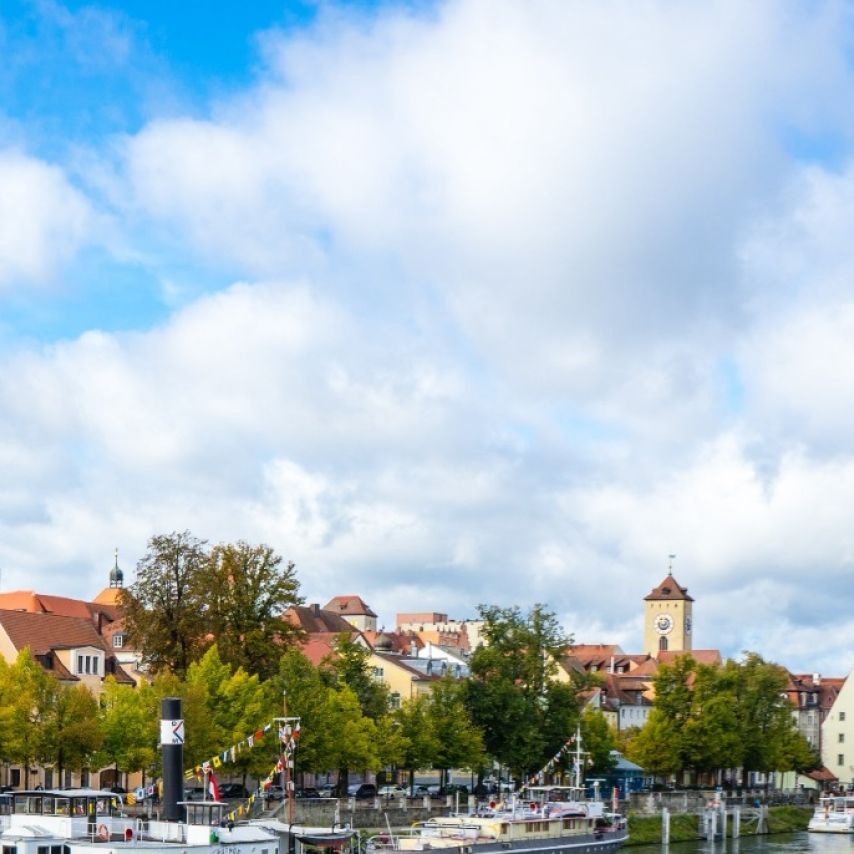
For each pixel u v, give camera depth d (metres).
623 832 122.12
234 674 128.25
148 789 84.75
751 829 171.88
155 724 115.62
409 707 143.50
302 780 148.25
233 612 137.12
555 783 164.38
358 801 117.31
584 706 177.38
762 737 186.88
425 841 99.75
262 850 79.81
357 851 97.69
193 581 136.88
